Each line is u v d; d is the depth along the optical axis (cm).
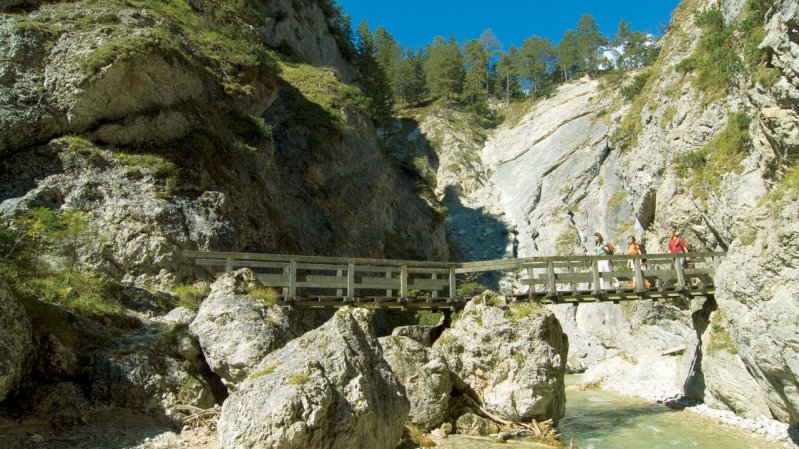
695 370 2005
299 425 640
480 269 1570
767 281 1308
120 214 1538
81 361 930
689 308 2288
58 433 791
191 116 1939
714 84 2297
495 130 7206
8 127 1559
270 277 1348
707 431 1549
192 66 2023
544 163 5469
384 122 5559
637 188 2839
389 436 802
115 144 1734
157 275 1506
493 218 5328
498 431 1171
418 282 1499
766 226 1348
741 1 2292
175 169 1739
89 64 1689
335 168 3133
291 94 3341
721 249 2158
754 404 1620
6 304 805
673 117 2525
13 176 1515
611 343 3200
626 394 2250
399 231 3781
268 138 2356
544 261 1612
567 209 4781
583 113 5794
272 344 958
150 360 962
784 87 1609
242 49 2489
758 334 1345
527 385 1195
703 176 2194
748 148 1961
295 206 2547
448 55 8312
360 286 1428
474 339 1279
